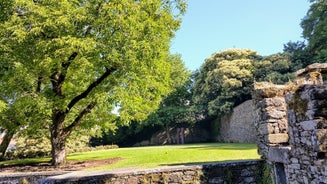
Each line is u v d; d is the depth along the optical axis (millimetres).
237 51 28797
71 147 26328
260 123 7074
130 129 35594
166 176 7594
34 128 12570
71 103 12188
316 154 4305
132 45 9578
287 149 5445
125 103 10273
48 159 16422
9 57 10180
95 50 9648
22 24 9719
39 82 11977
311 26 22844
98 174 7680
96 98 10438
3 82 11250
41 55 9883
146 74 10570
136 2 10680
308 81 6609
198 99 31250
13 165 13562
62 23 9375
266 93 6816
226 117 28625
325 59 18891
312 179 4465
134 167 8867
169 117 33031
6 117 12391
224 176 7562
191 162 8844
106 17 9602
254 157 8805
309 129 4484
